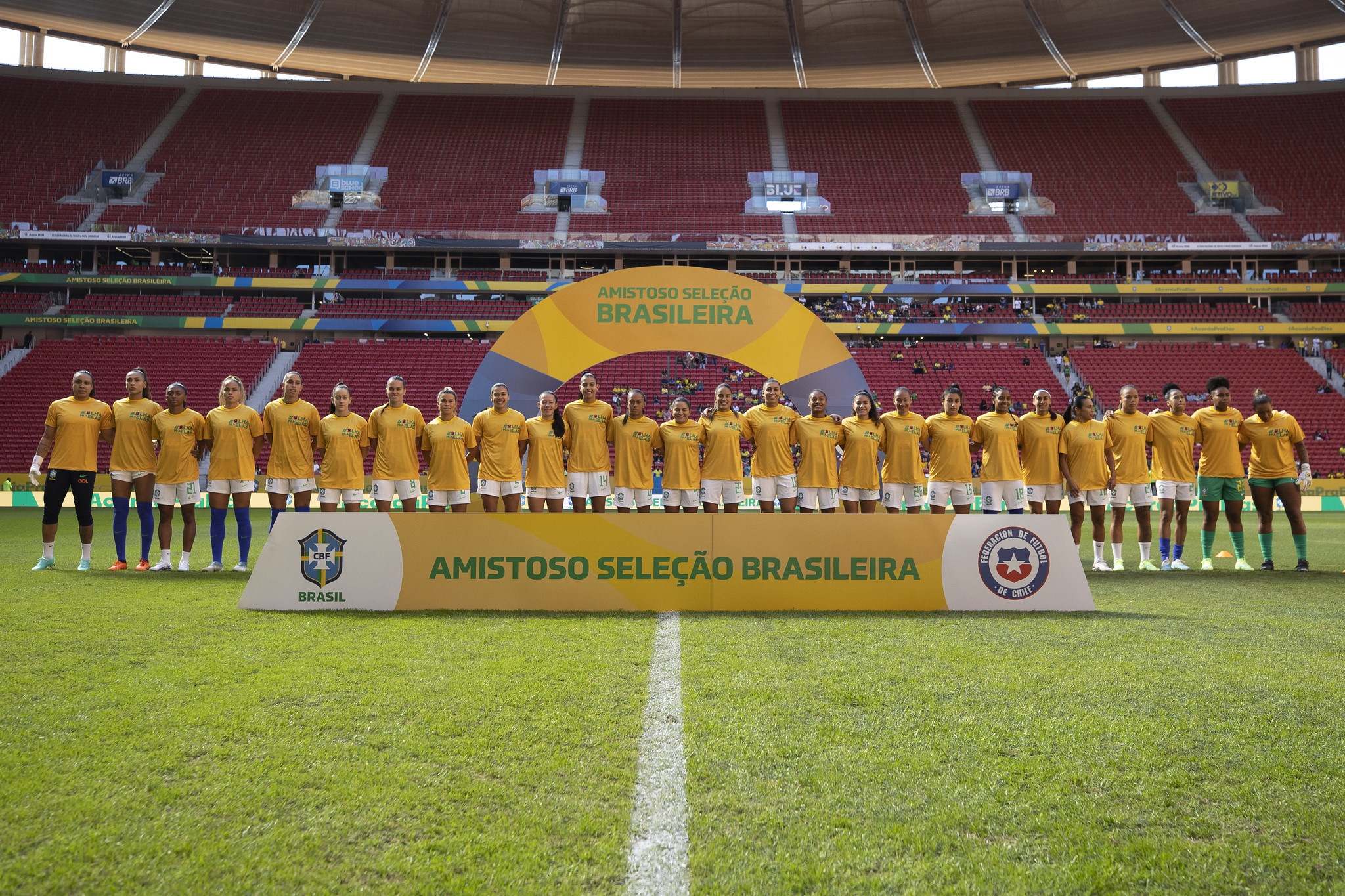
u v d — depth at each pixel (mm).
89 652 4152
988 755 2791
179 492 7625
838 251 29703
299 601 5594
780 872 2021
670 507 7719
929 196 32375
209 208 29703
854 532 5750
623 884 1966
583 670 3891
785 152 34375
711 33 33969
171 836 2189
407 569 5684
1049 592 5711
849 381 8578
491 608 5668
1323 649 4391
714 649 4371
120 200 29406
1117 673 3850
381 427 7766
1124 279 30375
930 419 7898
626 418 7824
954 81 37906
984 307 29406
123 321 26781
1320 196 30266
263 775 2586
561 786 2525
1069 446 8039
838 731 3025
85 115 32062
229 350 26844
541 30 33562
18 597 5828
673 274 8641
